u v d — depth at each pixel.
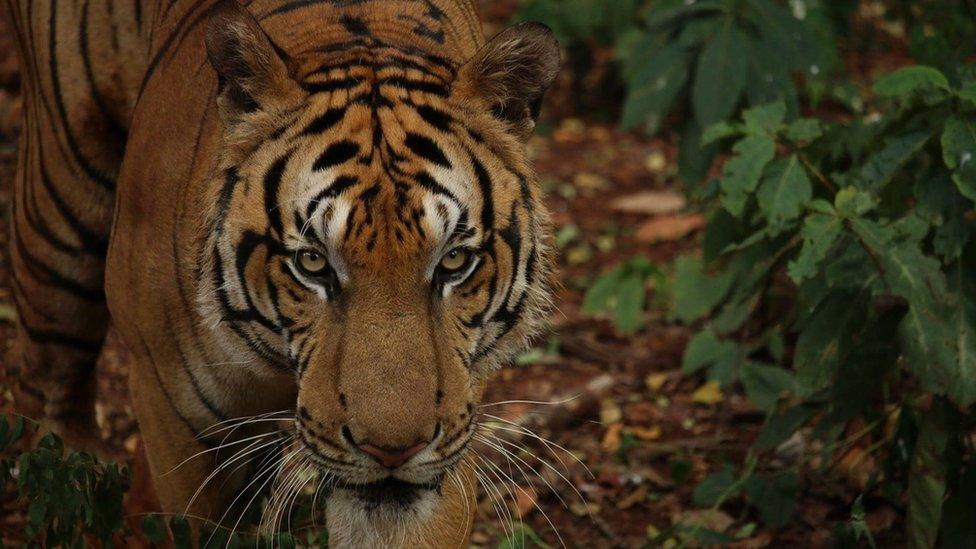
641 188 14.10
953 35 9.40
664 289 11.13
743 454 9.20
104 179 6.76
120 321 6.02
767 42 9.85
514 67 5.47
